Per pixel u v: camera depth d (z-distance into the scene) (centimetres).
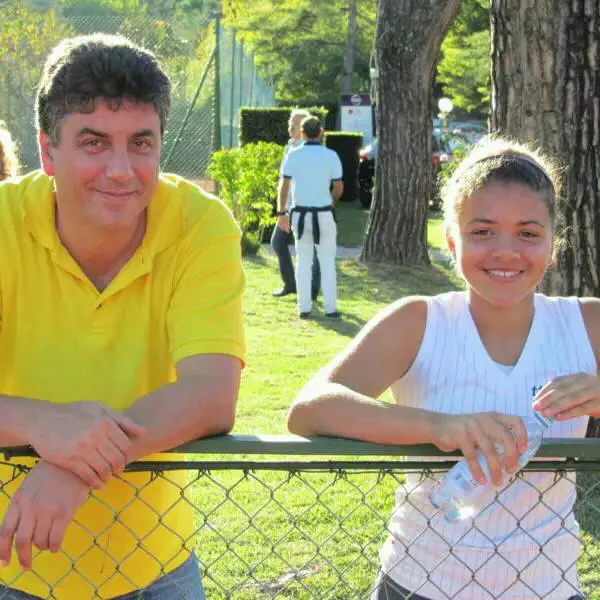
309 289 1041
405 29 1353
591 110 505
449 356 246
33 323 237
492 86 527
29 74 1636
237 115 2347
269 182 1521
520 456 210
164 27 1834
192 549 257
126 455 207
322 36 4159
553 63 504
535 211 237
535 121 510
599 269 515
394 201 1398
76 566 238
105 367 236
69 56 215
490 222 237
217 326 231
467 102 3659
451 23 1369
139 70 214
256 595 401
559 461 217
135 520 239
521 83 511
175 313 234
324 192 1023
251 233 1516
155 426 212
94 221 221
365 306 1131
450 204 248
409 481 246
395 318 248
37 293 236
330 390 230
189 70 1838
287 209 1132
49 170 228
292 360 841
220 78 1908
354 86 4753
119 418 207
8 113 1630
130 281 232
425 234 1417
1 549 204
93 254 233
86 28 1781
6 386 244
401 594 248
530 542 239
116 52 215
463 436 209
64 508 203
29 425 206
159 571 244
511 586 239
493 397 244
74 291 234
